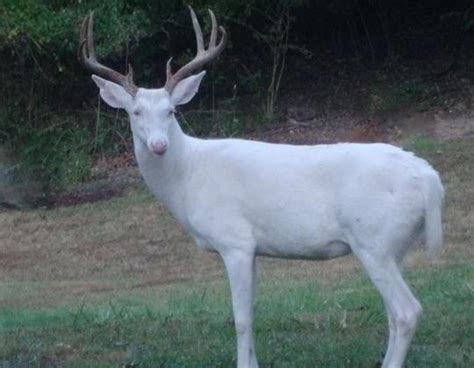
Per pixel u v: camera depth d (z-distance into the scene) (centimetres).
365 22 2644
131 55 2522
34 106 2489
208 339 1049
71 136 2422
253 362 886
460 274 1362
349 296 1256
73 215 2100
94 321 1169
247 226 885
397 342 840
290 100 2516
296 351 987
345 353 971
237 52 2623
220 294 1423
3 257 1888
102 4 2306
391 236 839
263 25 2556
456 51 2573
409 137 2258
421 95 2425
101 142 2428
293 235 870
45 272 1778
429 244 839
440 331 1031
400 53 2605
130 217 2047
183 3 2378
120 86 919
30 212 2159
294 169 871
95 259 1838
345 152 859
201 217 896
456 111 2334
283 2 2477
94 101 2538
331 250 870
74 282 1692
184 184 904
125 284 1650
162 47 2530
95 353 1016
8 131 2445
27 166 2338
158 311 1238
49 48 2394
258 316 1148
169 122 898
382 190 838
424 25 2681
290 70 2617
